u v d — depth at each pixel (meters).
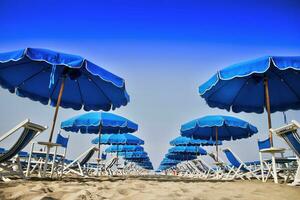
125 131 9.09
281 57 3.72
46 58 3.92
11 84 5.09
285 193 2.42
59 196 1.83
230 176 6.88
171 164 29.98
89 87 5.52
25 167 6.09
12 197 1.76
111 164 9.92
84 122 7.12
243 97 5.59
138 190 2.37
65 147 5.30
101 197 1.86
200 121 6.98
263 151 3.86
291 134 2.86
